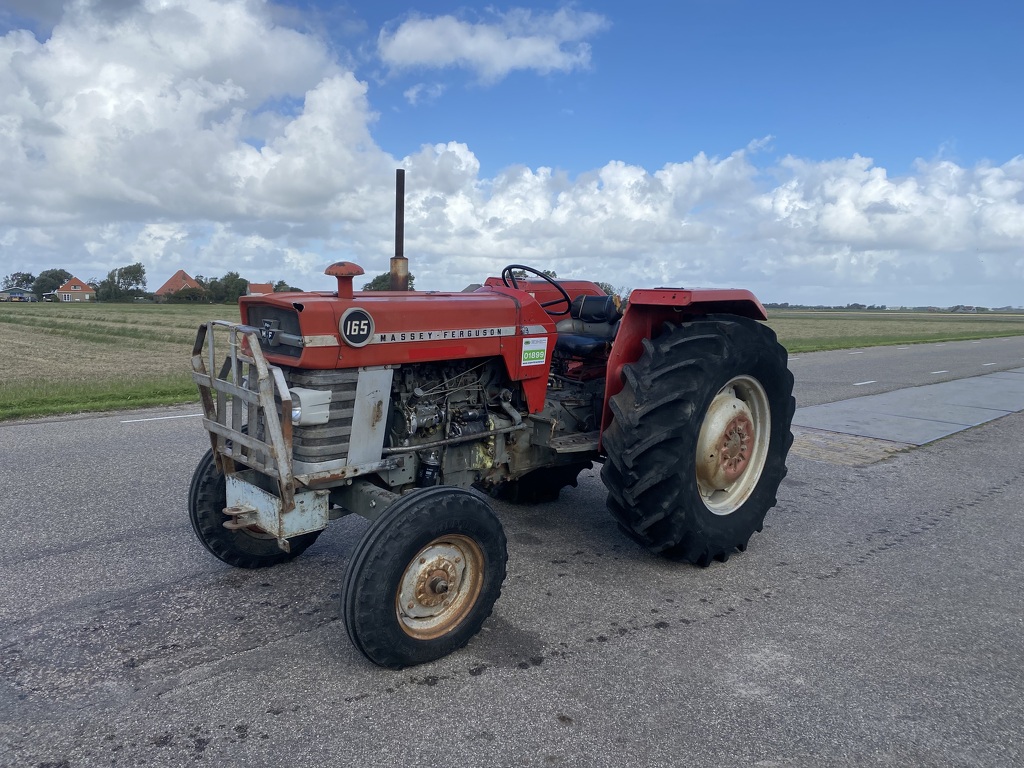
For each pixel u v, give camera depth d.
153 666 2.83
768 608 3.48
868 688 2.78
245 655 2.92
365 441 3.12
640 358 3.96
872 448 7.10
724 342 3.85
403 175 4.03
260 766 2.24
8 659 2.86
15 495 4.91
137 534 4.24
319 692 2.67
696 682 2.79
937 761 2.36
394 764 2.26
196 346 3.20
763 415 4.30
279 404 3.03
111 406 8.48
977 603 3.59
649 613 3.40
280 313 3.01
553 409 4.13
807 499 5.36
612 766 2.28
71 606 3.33
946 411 9.39
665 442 3.64
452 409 3.56
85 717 2.49
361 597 2.65
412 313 3.23
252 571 3.77
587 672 2.84
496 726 2.47
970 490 5.66
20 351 18.08
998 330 40.59
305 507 3.02
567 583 3.72
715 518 3.95
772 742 2.42
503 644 3.06
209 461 3.55
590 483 5.68
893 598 3.63
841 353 19.38
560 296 5.04
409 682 2.75
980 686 2.82
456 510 2.84
